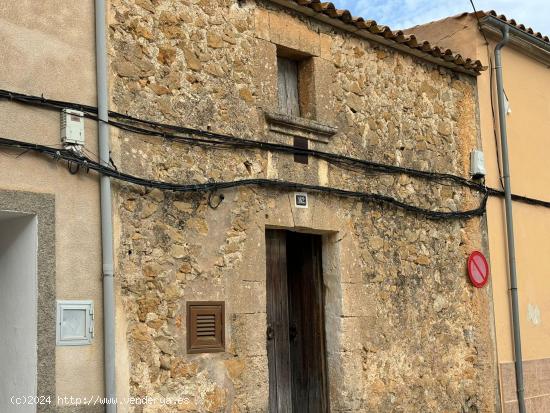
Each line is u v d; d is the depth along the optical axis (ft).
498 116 28.43
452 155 26.32
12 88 15.34
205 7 19.42
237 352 18.76
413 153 24.82
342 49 23.00
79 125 16.19
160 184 17.58
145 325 16.99
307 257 22.47
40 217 15.42
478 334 25.91
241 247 19.29
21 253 15.69
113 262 16.52
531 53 30.68
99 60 16.79
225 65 19.66
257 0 20.70
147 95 17.81
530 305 28.50
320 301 22.09
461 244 26.02
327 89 22.25
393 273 23.36
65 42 16.38
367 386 21.90
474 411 25.23
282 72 21.94
